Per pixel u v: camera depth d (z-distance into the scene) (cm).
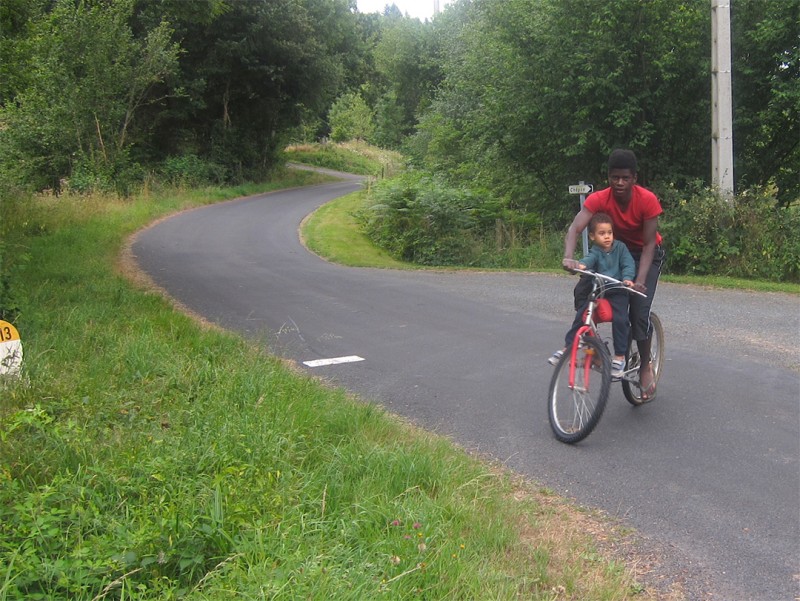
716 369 764
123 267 1504
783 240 1498
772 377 733
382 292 1284
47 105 3086
